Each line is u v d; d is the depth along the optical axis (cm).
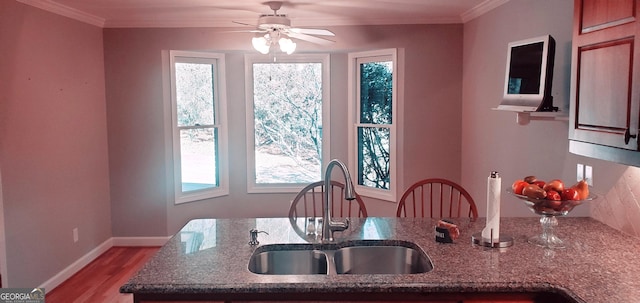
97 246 498
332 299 198
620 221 257
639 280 190
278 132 582
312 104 579
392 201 534
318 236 261
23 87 377
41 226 400
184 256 229
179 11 454
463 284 192
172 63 520
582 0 222
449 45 502
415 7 440
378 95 544
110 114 516
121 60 510
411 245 248
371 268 254
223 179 570
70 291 409
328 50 521
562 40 306
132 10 447
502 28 397
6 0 358
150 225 529
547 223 241
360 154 570
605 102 203
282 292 195
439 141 511
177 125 533
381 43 505
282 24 404
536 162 341
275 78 574
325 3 419
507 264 212
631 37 184
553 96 317
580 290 181
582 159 287
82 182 467
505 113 392
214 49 512
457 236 246
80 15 458
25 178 379
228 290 194
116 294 402
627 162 188
